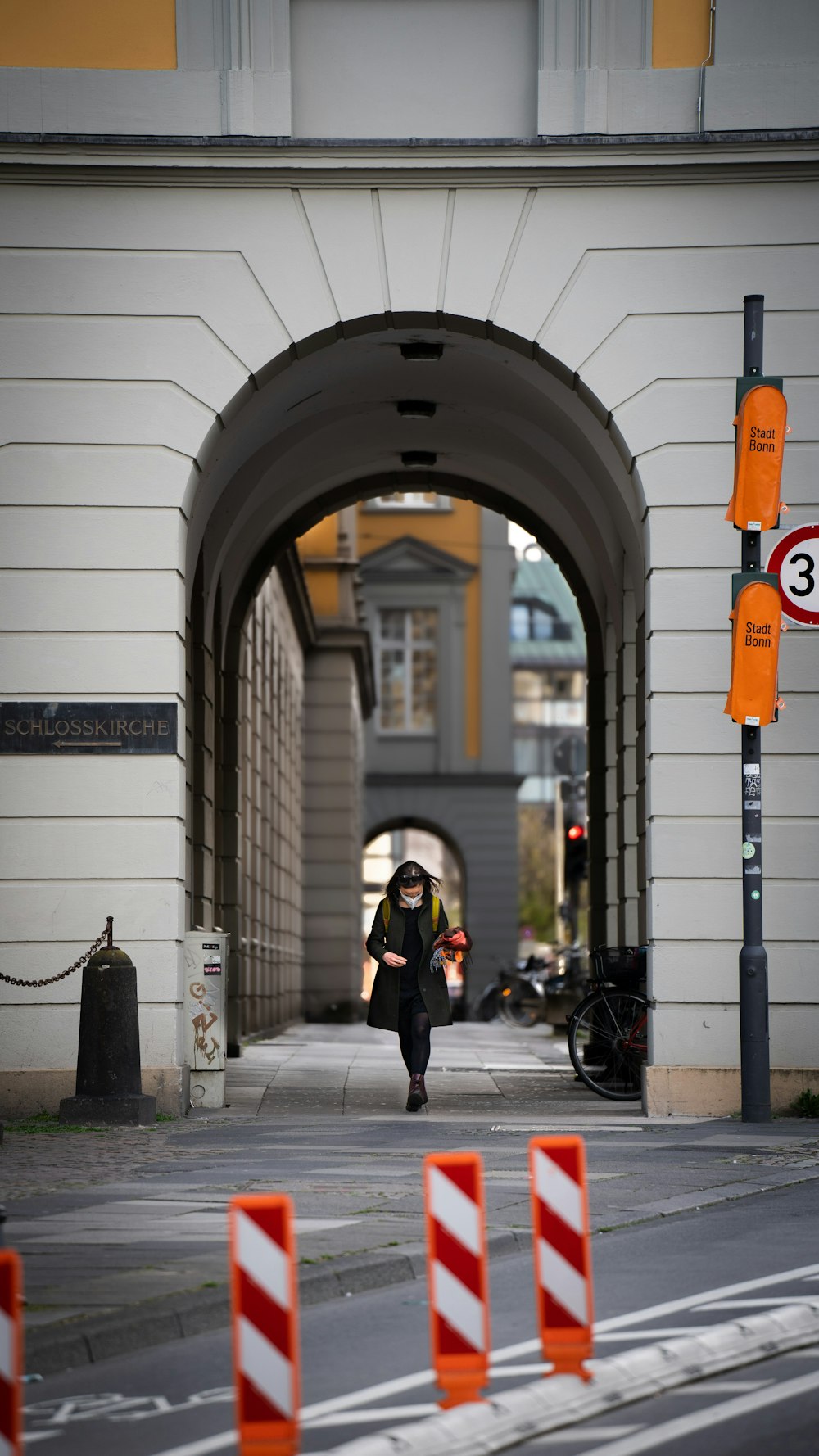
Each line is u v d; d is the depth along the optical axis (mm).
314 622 51750
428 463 29484
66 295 20219
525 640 132625
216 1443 7504
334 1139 16828
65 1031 19500
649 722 20234
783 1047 19656
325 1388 8375
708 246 20391
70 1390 8406
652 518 20312
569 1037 21438
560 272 20422
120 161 20156
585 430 22719
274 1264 6934
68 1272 10219
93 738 19781
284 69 20344
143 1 20375
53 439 20109
